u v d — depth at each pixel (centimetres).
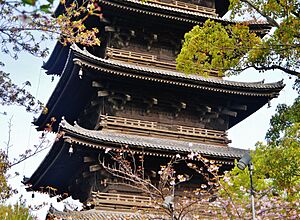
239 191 2109
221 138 2909
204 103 2905
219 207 2114
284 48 1750
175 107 2867
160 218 2112
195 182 2677
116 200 2495
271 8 1712
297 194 2031
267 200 2039
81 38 1346
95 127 2848
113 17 2870
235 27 1862
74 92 2908
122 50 2959
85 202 2833
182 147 2619
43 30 1035
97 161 2542
